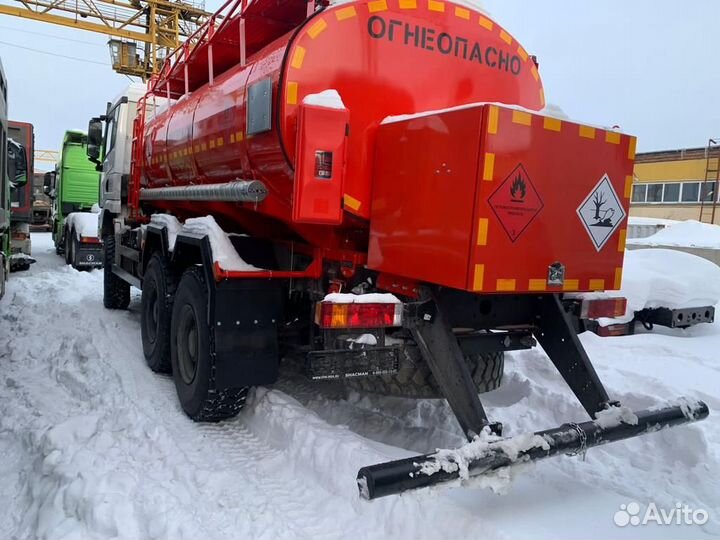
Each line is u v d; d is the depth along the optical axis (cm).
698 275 635
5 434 367
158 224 475
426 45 334
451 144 257
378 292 327
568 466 317
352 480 273
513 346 321
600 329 485
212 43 426
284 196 336
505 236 252
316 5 311
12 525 273
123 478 282
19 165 806
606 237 290
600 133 280
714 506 276
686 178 2027
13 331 624
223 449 334
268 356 344
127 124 706
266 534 243
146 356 493
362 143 314
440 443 351
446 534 231
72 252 1266
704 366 514
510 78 367
